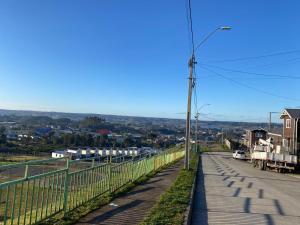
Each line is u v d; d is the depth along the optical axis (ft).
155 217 33.94
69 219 30.99
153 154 87.10
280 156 127.65
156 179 68.64
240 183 78.48
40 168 49.85
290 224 38.55
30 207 30.25
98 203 38.55
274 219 40.57
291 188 75.05
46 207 29.43
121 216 33.88
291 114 173.17
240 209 45.98
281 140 187.11
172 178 73.05
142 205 40.16
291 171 129.80
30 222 26.91
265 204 50.88
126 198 44.06
